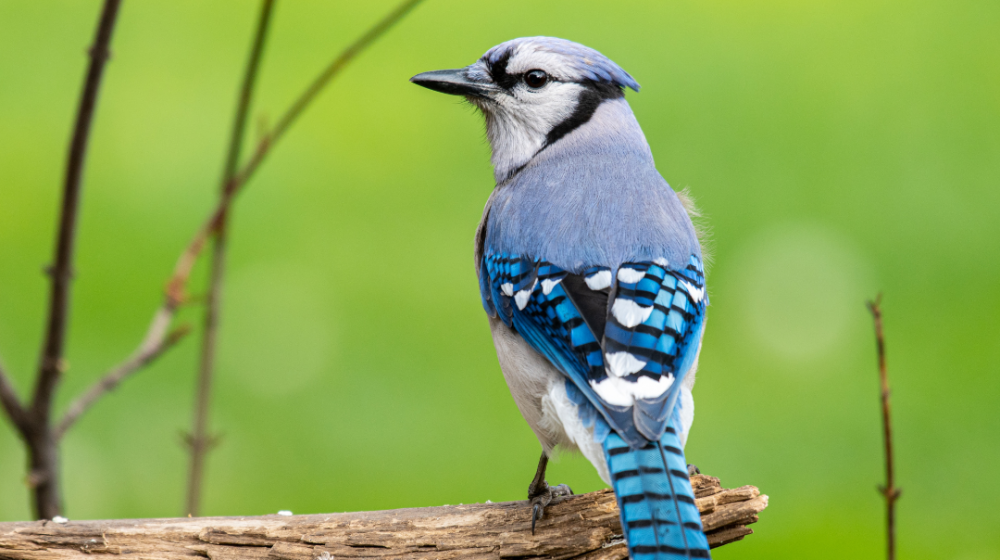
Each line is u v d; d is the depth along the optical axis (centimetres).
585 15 1702
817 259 1334
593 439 561
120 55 1594
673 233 634
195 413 754
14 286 1246
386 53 1630
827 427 1140
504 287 650
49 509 675
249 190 1412
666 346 571
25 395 1139
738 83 1590
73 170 656
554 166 705
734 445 1131
